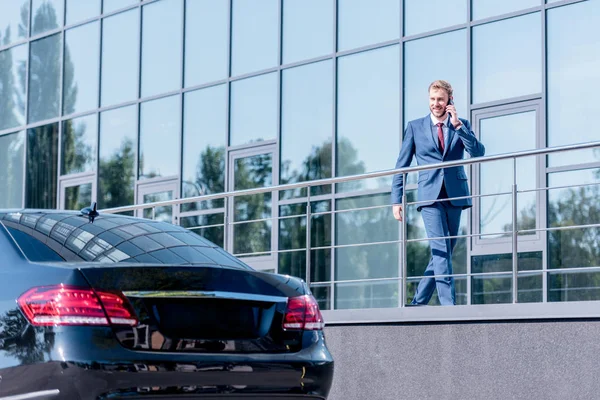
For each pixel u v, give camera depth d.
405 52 14.44
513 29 13.42
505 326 8.75
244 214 16.05
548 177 12.82
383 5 14.76
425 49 14.24
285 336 5.85
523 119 13.20
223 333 5.59
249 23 16.45
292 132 15.62
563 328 8.42
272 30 16.09
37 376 5.20
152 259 6.07
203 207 16.64
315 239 15.02
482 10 13.73
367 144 14.69
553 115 12.93
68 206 19.05
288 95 15.76
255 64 16.27
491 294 12.99
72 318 5.21
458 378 8.95
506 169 13.19
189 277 5.54
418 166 9.67
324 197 15.02
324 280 14.80
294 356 5.80
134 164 17.91
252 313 5.77
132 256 6.02
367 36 14.91
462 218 13.42
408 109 14.30
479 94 13.66
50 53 19.84
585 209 12.40
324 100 15.29
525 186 12.99
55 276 5.37
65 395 5.12
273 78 15.98
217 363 5.46
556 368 8.41
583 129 12.67
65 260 5.74
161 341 5.36
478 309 8.92
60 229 6.09
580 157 12.57
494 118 13.48
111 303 5.27
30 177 19.92
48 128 19.67
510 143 13.30
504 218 13.06
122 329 5.27
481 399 8.79
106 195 18.33
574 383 8.31
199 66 17.09
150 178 17.61
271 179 15.77
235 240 16.08
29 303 5.32
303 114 15.52
